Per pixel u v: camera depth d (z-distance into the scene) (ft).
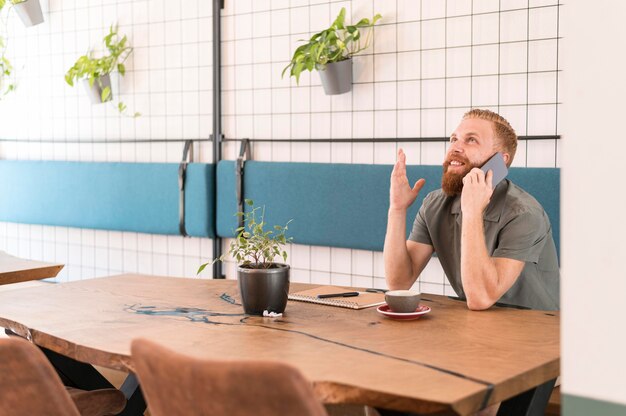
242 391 5.46
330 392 6.23
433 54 14.90
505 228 9.41
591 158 4.80
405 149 15.34
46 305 9.43
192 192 17.90
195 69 18.20
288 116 16.83
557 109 13.69
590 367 4.86
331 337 7.72
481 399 6.03
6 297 9.94
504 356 7.00
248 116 17.43
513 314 8.73
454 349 7.23
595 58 4.76
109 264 20.22
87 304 9.46
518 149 14.12
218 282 10.85
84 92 20.30
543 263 9.89
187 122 18.45
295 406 5.36
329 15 16.08
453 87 14.73
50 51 20.89
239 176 17.17
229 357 7.03
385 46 15.43
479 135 9.81
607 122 4.73
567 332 4.96
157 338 7.73
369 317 8.61
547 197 13.35
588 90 4.79
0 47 21.79
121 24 19.36
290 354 7.09
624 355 4.72
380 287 15.87
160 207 18.53
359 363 6.78
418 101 15.14
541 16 13.74
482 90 14.43
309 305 9.28
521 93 14.02
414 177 14.88
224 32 17.66
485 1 14.28
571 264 4.91
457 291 10.14
